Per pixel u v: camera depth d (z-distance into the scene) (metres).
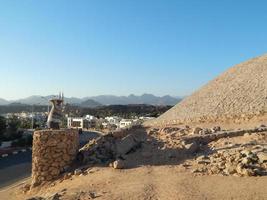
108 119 109.12
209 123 28.53
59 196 11.71
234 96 33.72
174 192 10.36
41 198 12.06
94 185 12.42
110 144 16.73
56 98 18.22
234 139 17.38
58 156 15.68
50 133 15.73
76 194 11.54
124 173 13.38
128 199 10.21
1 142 47.28
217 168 12.24
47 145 15.66
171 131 19.36
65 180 14.59
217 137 17.77
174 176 12.20
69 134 15.95
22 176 24.38
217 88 38.84
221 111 31.05
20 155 38.31
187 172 12.55
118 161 14.16
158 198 10.04
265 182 10.45
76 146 16.38
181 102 41.53
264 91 32.03
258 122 25.12
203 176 11.83
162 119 35.97
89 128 96.69
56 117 17.81
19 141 47.72
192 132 19.06
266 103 29.11
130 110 149.50
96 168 14.65
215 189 10.30
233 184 10.59
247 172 11.28
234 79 39.09
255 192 9.67
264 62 40.06
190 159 14.48
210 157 14.00
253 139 16.97
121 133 18.22
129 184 11.84
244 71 40.19
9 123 55.78
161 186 11.14
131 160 15.05
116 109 158.38
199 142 17.14
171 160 14.71
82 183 13.08
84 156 16.14
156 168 13.66
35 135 15.78
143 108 151.62
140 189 10.98
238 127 23.47
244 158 12.46
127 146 16.09
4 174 25.66
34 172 15.65
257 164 12.16
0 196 15.88
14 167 28.94
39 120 97.69
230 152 13.83
